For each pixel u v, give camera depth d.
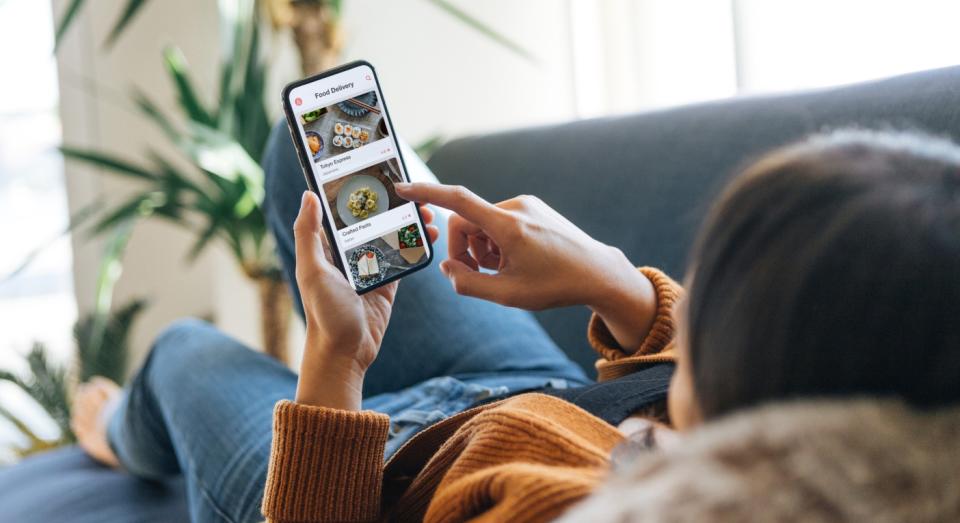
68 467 1.38
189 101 2.00
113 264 2.11
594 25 2.12
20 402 2.45
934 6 1.31
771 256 0.29
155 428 1.16
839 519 0.25
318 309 0.59
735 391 0.30
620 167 1.15
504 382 0.92
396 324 0.99
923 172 0.30
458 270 0.67
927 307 0.27
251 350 1.09
